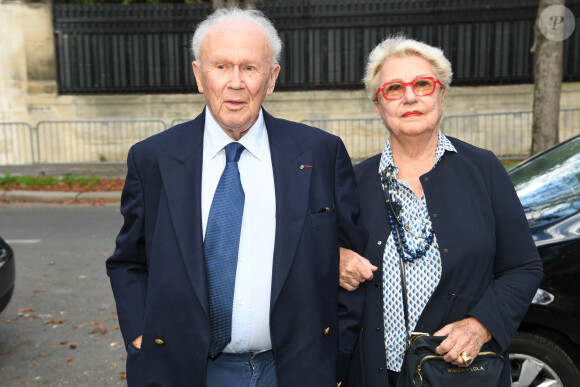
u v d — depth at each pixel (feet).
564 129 37.06
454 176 6.42
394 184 6.64
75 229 25.38
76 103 41.16
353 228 6.25
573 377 9.25
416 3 39.32
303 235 5.78
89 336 14.42
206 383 5.82
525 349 9.32
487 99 39.96
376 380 6.48
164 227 5.78
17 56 40.68
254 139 5.96
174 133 6.12
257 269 5.79
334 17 39.78
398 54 6.49
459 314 6.18
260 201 5.89
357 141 40.45
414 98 6.30
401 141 6.56
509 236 6.30
